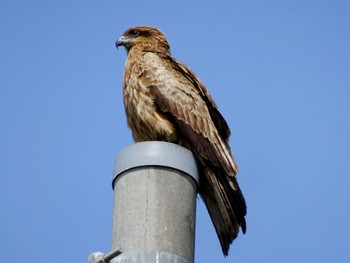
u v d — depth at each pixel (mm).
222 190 13680
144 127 14977
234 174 13859
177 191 10203
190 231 9922
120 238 9672
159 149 10461
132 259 9156
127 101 15320
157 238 9570
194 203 10414
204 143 14297
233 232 13414
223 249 13547
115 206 10141
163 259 9211
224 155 14156
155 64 15477
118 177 10414
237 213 13445
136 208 9891
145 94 15016
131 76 15422
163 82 15062
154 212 9836
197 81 15398
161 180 10211
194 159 10766
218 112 15148
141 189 10109
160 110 14867
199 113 14742
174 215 9891
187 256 9602
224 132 15125
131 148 10539
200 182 13891
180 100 14844
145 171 10289
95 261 9266
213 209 13789
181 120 14641
